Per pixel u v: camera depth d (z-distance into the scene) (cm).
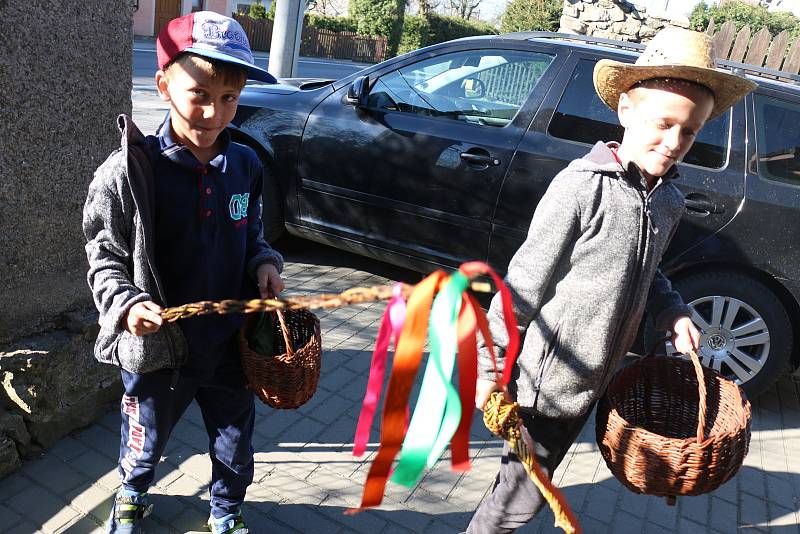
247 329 215
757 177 383
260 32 3005
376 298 124
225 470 231
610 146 202
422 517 273
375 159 455
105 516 252
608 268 183
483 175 420
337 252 562
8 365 262
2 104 244
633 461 186
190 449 294
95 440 292
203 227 194
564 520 136
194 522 253
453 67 451
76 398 288
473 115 436
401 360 113
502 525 209
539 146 409
